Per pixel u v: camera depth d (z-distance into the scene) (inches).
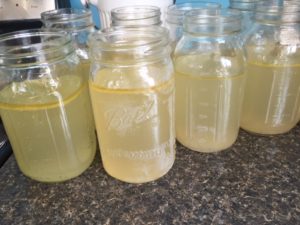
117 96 17.9
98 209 18.2
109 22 26.3
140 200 18.7
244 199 18.2
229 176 20.1
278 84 22.1
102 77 18.3
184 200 18.5
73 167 20.4
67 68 19.7
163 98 18.6
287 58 21.6
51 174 20.1
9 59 17.2
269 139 23.8
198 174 20.5
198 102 21.4
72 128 19.7
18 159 20.5
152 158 19.6
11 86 19.0
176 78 21.5
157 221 17.2
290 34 21.6
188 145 23.0
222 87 20.6
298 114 23.6
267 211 17.3
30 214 18.1
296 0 22.8
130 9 23.3
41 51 17.5
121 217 17.6
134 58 17.0
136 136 18.8
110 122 18.6
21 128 18.9
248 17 24.3
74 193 19.5
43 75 18.9
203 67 21.2
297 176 19.8
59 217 17.8
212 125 21.9
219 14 21.1
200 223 16.8
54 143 19.4
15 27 28.2
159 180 20.2
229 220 16.9
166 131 19.8
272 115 23.2
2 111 18.8
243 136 24.3
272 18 21.3
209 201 18.3
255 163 21.2
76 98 19.6
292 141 23.3
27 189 20.1
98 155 23.1
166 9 25.8
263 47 22.4
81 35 23.2
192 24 19.9
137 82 18.0
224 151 22.7
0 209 18.5
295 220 16.7
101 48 17.0
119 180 20.4
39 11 27.6
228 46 20.8
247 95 23.3
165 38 17.7
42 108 18.3
